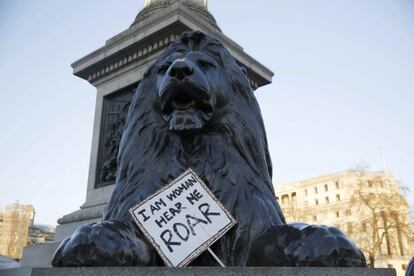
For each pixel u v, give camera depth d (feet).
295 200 229.45
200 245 7.06
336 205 212.43
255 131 9.76
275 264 7.01
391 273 6.11
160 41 20.70
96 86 24.25
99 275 5.52
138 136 9.47
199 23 20.76
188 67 8.45
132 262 6.91
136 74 21.81
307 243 6.64
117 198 8.89
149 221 7.12
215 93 9.30
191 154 8.98
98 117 22.90
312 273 5.54
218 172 8.66
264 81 23.84
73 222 19.95
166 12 20.38
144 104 9.83
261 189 8.91
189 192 7.64
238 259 7.76
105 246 6.56
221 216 7.48
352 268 5.80
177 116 8.60
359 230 107.55
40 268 5.98
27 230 168.45
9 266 14.37
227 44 21.97
